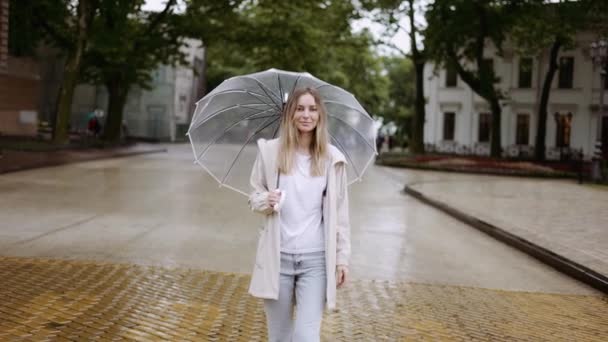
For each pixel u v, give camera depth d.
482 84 37.03
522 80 47.09
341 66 59.75
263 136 4.27
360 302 6.69
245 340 5.20
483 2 34.66
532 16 33.78
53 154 27.97
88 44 32.97
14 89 37.09
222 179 4.14
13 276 7.03
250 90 4.11
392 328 5.81
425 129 51.66
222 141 4.22
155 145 48.62
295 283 3.71
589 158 44.38
